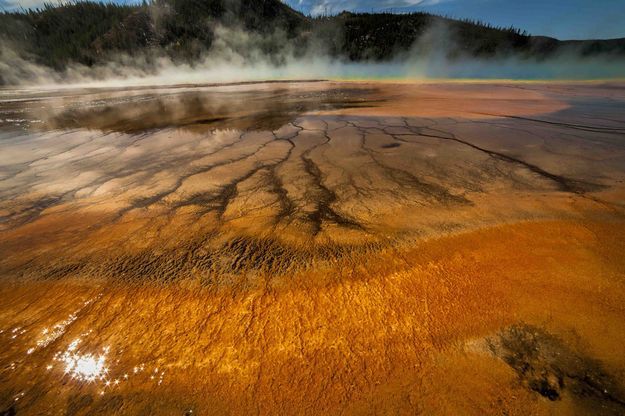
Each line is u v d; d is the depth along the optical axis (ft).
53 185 10.75
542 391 3.71
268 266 6.19
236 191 9.84
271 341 4.53
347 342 4.48
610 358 4.07
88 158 13.80
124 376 4.10
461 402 3.64
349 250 6.63
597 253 6.21
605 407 3.51
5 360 4.35
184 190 10.01
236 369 4.13
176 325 4.87
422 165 11.59
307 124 19.92
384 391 3.79
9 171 12.30
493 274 5.74
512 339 4.42
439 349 4.33
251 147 14.82
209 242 7.07
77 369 4.21
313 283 5.69
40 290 5.71
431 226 7.45
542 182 9.76
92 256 6.66
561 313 4.80
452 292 5.35
